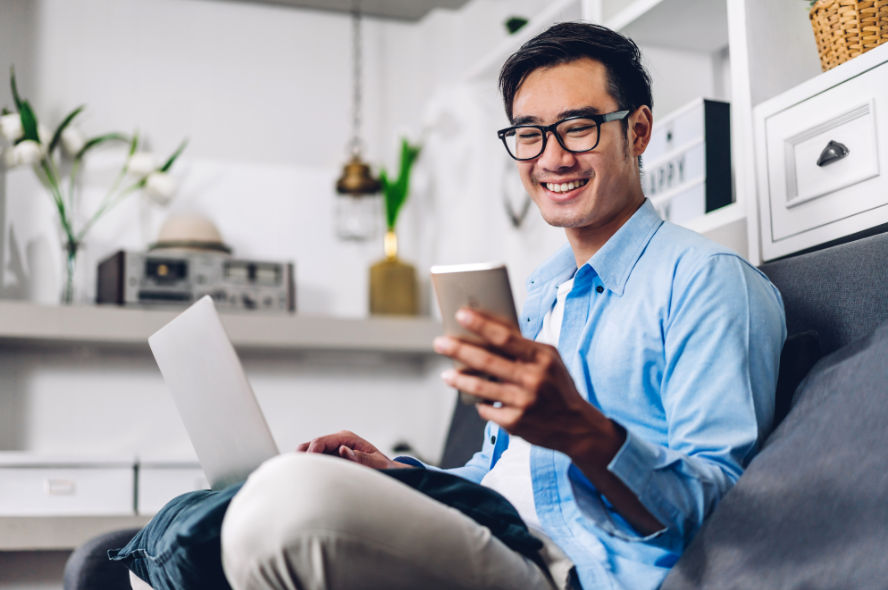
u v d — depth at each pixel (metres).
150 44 3.70
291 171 3.81
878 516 0.85
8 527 2.91
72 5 3.62
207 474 1.37
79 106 3.58
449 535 0.92
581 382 1.24
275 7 3.88
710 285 1.17
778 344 1.17
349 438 1.42
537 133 1.35
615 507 1.03
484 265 0.93
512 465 1.30
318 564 0.86
